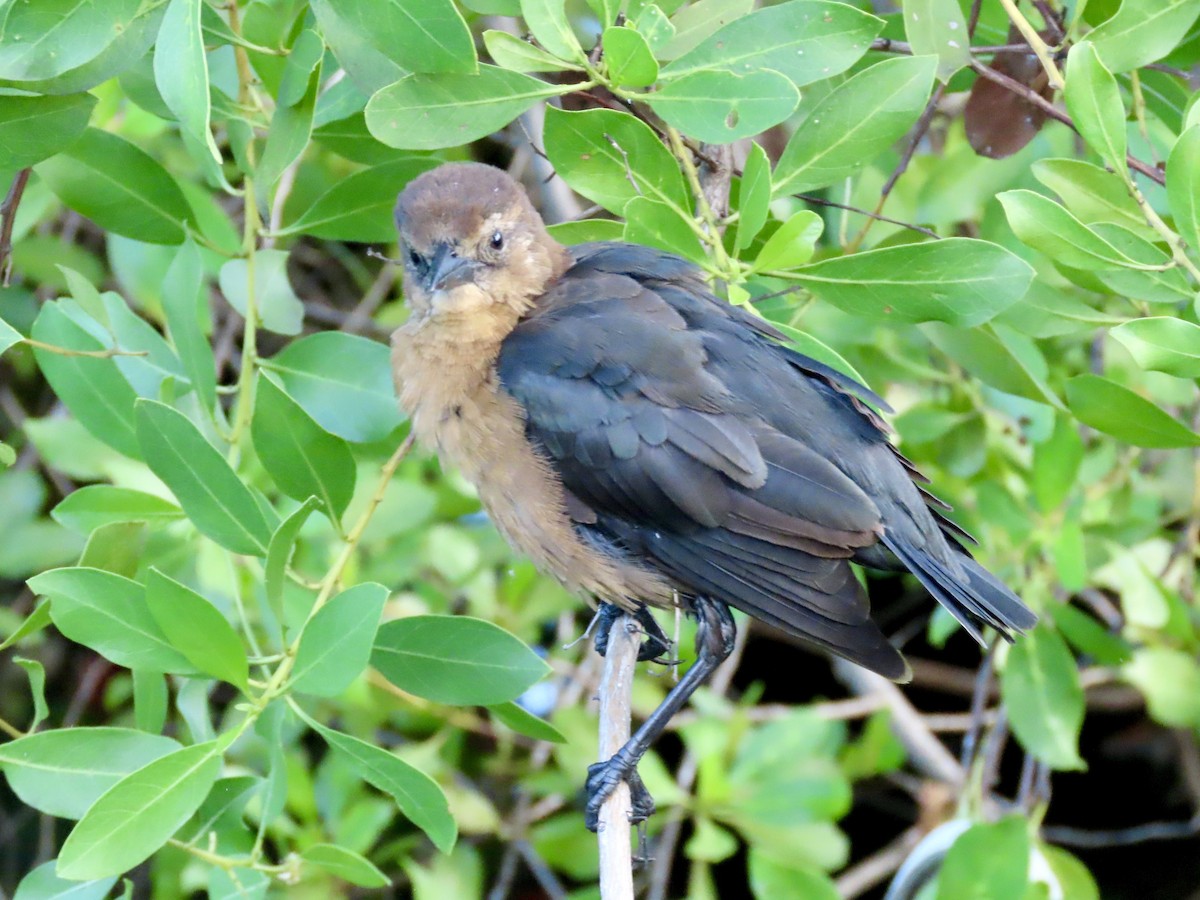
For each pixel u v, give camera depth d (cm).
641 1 830
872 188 1091
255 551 797
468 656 805
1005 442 1199
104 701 1451
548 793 1313
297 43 796
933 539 927
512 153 1483
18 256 1266
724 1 834
